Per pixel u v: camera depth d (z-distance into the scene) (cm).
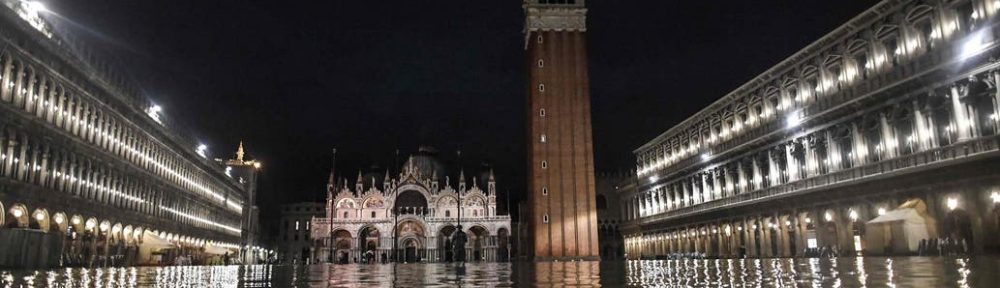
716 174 8181
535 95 10519
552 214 10131
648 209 10869
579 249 10012
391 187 15425
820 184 5975
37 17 4803
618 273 2205
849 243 5559
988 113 4334
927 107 4769
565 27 10781
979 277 1370
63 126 5262
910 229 4488
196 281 1873
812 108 6159
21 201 4488
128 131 6794
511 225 15675
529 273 2525
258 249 14638
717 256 8050
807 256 6059
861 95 5394
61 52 5050
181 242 8625
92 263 5528
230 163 13825
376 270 3566
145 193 7250
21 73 4531
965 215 4497
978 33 4319
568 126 10444
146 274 2584
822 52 6069
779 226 6638
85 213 5556
